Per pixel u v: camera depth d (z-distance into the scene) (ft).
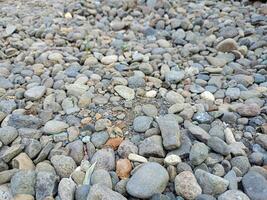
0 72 2.05
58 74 2.01
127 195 1.33
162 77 2.02
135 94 1.86
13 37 2.45
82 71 2.05
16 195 1.30
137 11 2.91
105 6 2.96
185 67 2.14
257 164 1.45
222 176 1.39
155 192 1.29
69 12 2.85
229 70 2.08
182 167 1.40
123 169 1.41
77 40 2.42
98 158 1.45
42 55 2.20
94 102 1.78
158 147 1.46
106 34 2.58
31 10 2.90
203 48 2.34
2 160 1.43
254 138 1.58
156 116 1.69
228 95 1.85
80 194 1.30
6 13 2.83
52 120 1.66
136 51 2.30
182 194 1.30
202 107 1.73
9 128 1.55
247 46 2.34
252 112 1.67
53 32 2.52
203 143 1.49
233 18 2.71
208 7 2.94
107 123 1.65
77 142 1.53
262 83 1.96
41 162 1.45
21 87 1.92
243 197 1.26
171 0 3.01
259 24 2.60
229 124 1.65
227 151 1.45
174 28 2.64
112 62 2.16
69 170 1.42
